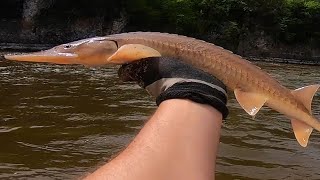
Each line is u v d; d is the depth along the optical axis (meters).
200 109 0.37
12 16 10.64
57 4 10.80
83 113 2.85
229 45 11.90
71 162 1.79
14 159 1.80
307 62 11.59
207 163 0.35
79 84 4.32
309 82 5.99
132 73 0.45
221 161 1.88
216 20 12.02
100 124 2.52
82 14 11.09
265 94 0.55
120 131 2.36
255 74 0.54
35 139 2.15
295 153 2.09
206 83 0.41
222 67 0.52
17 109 2.91
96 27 11.13
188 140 0.36
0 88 3.81
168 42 0.51
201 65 0.51
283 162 1.92
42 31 10.68
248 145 2.20
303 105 0.58
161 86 0.43
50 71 5.29
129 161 0.35
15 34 10.49
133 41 0.50
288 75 7.00
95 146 2.04
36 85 4.10
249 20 12.02
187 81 0.40
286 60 11.60
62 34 10.86
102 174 0.35
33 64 5.88
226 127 2.59
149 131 0.37
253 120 2.85
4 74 4.80
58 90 3.86
